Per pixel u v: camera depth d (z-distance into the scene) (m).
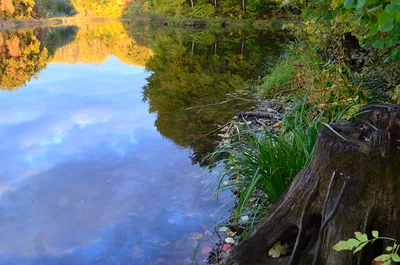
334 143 1.47
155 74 9.36
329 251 1.50
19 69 10.91
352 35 4.08
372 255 1.46
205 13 31.78
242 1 30.38
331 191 1.50
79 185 3.23
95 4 55.03
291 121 3.24
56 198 3.00
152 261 2.18
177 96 6.67
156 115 5.46
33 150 4.13
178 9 34.06
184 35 22.09
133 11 46.88
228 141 4.03
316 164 1.57
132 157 3.87
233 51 12.89
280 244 1.78
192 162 3.67
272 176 2.21
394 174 1.36
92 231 2.52
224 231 2.44
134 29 31.12
